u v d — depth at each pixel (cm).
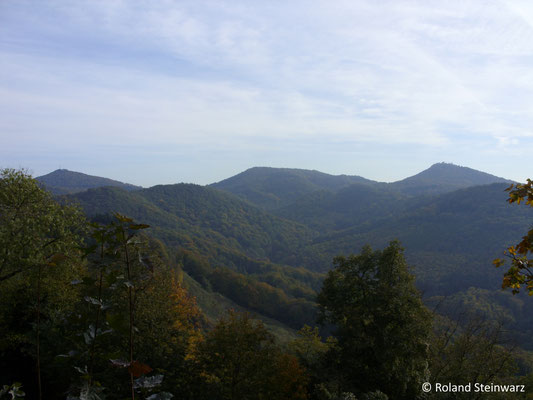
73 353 273
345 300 1884
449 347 2003
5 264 1293
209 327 3681
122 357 264
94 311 301
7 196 1341
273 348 1457
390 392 1597
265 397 1341
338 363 1830
